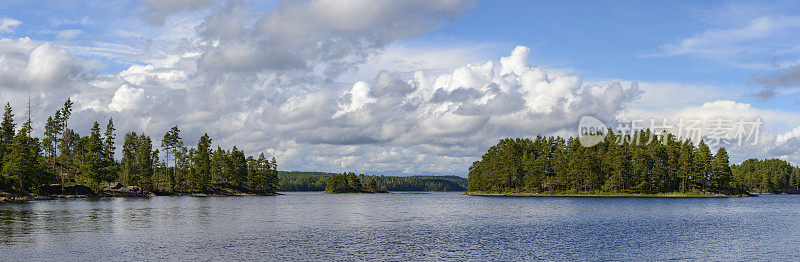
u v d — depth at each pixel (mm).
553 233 52781
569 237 49375
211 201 136375
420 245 43594
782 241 46406
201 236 48812
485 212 88938
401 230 55969
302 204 125000
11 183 123438
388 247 42375
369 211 93250
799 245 43781
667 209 96250
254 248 41188
